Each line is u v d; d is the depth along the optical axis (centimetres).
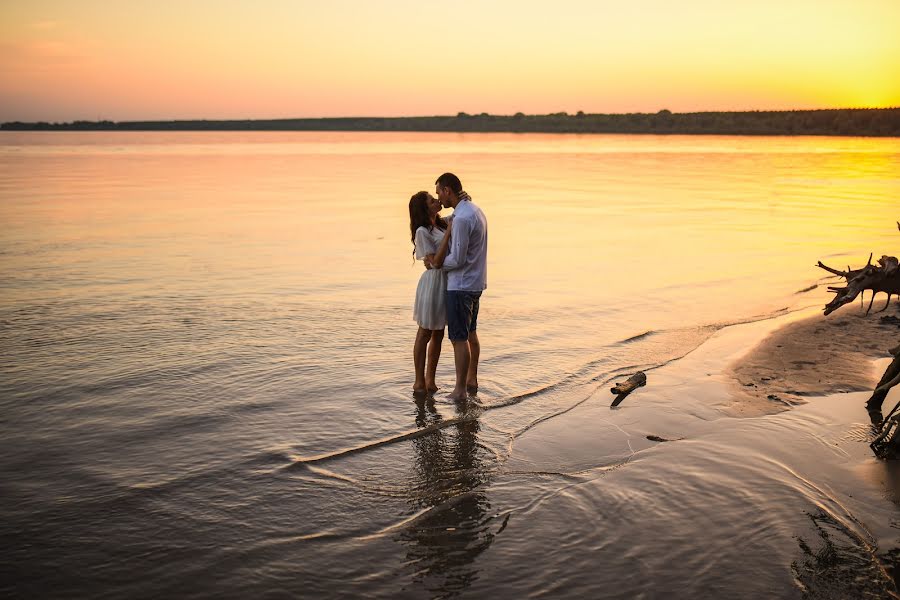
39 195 2359
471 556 379
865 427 551
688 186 2928
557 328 840
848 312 912
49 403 582
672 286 1073
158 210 1984
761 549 384
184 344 747
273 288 1027
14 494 438
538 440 532
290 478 466
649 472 476
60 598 340
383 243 1460
